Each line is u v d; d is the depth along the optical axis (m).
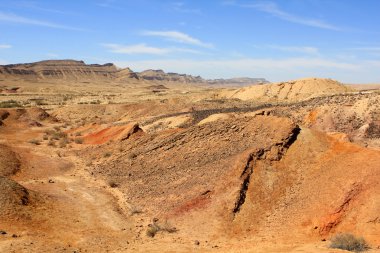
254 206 24.94
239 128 34.59
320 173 26.33
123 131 52.03
